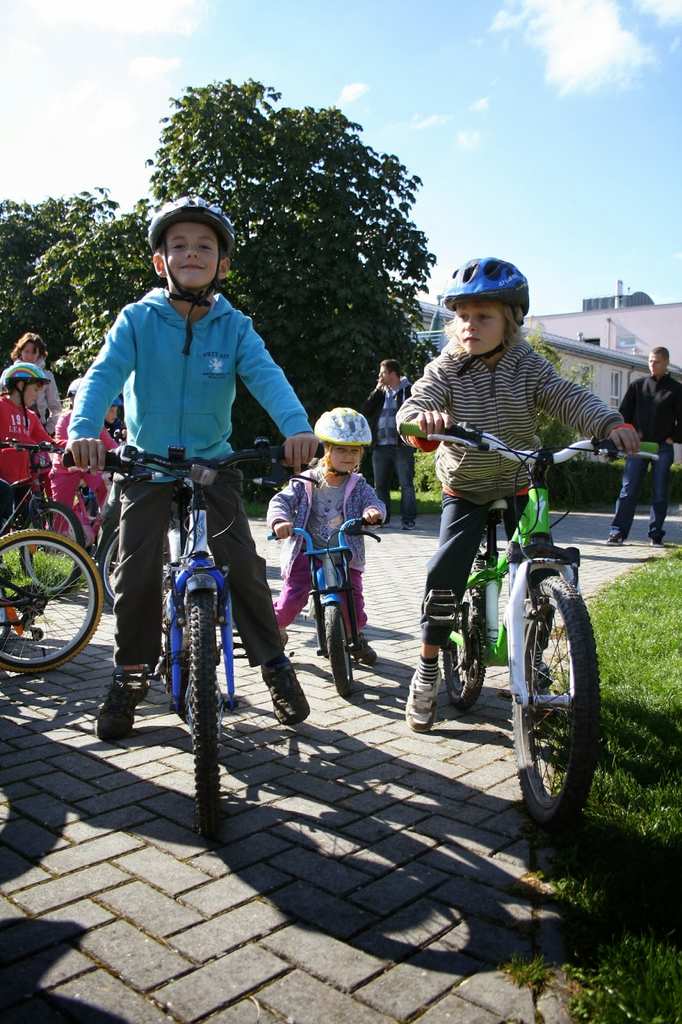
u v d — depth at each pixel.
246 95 18.92
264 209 18.19
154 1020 1.90
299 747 3.59
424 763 3.43
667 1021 1.85
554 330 65.19
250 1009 1.95
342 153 18.27
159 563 3.47
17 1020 1.89
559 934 2.24
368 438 4.64
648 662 4.60
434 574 3.61
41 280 20.22
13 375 6.09
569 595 2.82
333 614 4.27
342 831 2.82
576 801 2.59
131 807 2.97
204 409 3.45
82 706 4.09
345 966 2.10
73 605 4.88
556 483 18.41
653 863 2.49
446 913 2.34
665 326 65.25
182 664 3.11
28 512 6.04
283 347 17.70
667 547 10.73
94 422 3.06
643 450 3.02
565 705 2.70
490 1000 1.99
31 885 2.45
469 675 3.95
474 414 3.52
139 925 2.25
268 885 2.47
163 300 3.41
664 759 3.31
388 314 17.88
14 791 3.09
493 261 3.37
